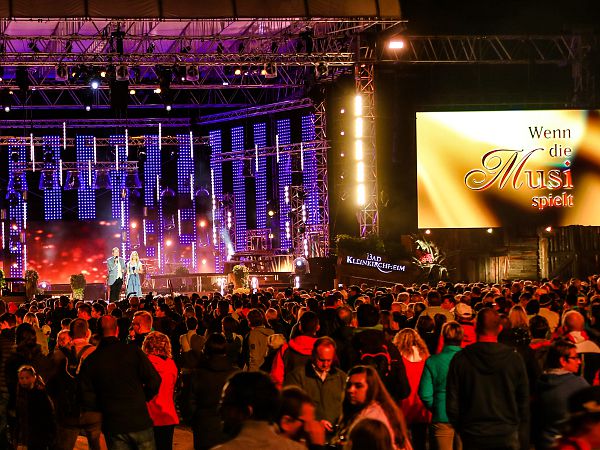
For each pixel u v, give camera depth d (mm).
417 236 41156
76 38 34031
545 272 42000
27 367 11188
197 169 52219
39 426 11250
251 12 33219
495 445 8656
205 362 9844
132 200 52469
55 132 51656
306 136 48812
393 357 10336
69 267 47781
